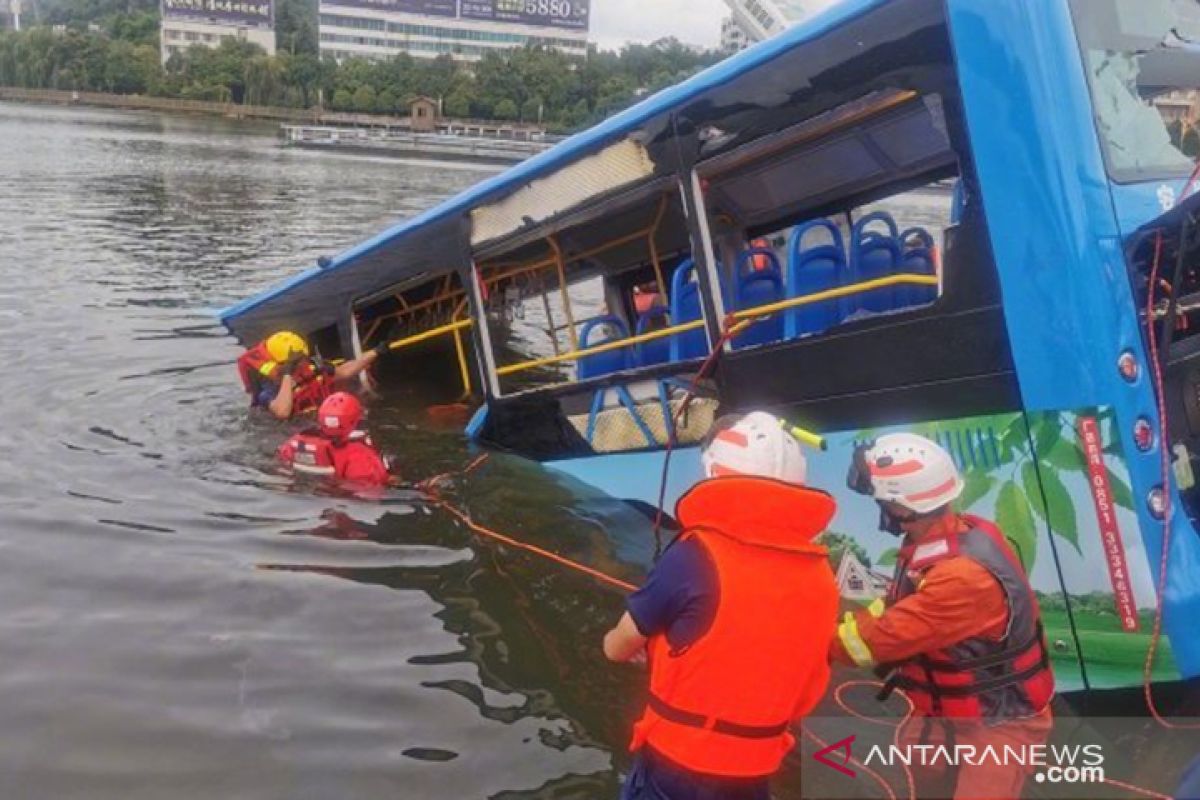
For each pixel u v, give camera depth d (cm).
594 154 654
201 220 2459
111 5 16750
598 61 11056
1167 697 450
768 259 685
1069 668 464
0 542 633
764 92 555
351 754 441
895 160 719
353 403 776
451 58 11406
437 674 505
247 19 12056
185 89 10694
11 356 1066
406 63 10819
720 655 338
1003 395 474
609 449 707
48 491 720
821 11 523
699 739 341
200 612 559
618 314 938
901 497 387
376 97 10512
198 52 11056
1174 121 554
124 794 410
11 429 845
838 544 547
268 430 876
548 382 890
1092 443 448
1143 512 445
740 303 660
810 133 598
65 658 507
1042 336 456
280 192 3359
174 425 882
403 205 3125
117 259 1777
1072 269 448
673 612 345
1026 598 379
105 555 623
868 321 522
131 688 484
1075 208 449
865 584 538
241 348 1159
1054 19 457
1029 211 456
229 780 421
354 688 491
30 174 3316
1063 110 453
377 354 982
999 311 470
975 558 378
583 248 810
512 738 455
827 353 543
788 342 563
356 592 588
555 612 570
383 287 957
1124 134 484
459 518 698
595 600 585
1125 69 500
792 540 344
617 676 507
